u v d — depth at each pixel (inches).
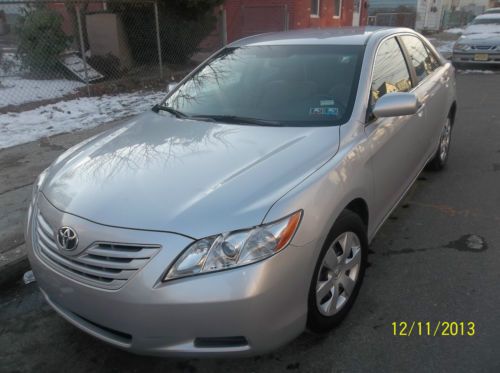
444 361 98.3
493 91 390.0
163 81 423.2
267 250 83.4
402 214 166.1
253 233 83.4
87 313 89.2
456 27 1422.2
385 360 99.3
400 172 139.5
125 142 120.3
